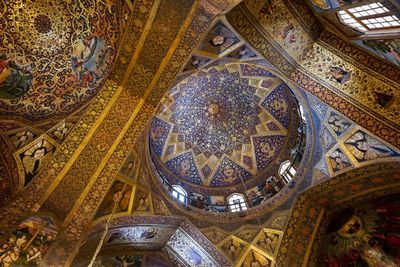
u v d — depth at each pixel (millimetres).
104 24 7965
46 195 7695
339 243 10508
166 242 10883
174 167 12719
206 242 10750
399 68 7574
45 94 8039
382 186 9523
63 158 7949
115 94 8086
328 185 10039
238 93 13086
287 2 7660
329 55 8367
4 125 7504
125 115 8211
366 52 7859
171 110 12883
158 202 10289
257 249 10508
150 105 8305
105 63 8188
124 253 10391
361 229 10234
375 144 8547
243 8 7430
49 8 7875
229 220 11133
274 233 10570
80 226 7930
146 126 8406
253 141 13297
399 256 9398
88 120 8117
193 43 7875
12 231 6957
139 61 8039
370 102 8211
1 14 7590
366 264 9922
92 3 7863
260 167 12781
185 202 11516
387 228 9773
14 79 7727
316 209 10633
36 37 7906
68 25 8008
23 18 7762
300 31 8172
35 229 7266
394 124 8023
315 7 7602
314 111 9406
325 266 10352
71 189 7961
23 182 7586
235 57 8570
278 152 12477
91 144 8133
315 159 10070
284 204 10828
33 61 7914
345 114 8625
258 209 11188
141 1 7590
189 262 10812
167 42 7914
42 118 7941
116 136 8242
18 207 7301
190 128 13422
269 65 8594
